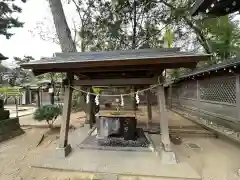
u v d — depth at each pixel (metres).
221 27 8.14
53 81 12.29
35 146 4.31
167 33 10.64
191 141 4.67
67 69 3.49
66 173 2.91
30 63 3.07
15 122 5.45
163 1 10.14
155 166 3.07
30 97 15.43
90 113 6.07
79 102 10.34
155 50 3.60
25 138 5.01
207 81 7.35
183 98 10.72
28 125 6.51
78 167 3.04
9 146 4.32
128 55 3.35
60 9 7.04
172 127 6.22
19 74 19.59
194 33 10.90
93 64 3.03
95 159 3.38
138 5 10.30
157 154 3.61
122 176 2.79
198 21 8.36
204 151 3.92
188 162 3.33
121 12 10.10
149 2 10.16
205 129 5.89
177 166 3.07
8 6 11.45
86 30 10.41
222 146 4.27
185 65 3.19
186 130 5.74
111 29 10.00
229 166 3.16
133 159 3.38
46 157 3.49
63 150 3.49
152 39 10.93
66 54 3.85
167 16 10.35
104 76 5.07
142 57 2.87
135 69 3.37
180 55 2.81
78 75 4.48
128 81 3.59
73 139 4.63
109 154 3.63
